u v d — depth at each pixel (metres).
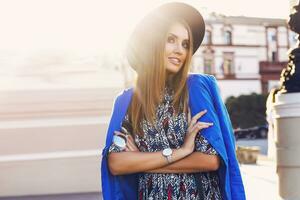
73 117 7.70
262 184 10.02
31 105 7.61
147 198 1.81
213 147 1.73
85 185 7.64
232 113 45.53
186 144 1.75
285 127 4.00
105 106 7.73
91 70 7.77
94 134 7.70
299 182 3.95
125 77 7.68
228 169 1.77
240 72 51.06
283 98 4.02
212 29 50.69
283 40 51.94
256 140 40.62
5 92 7.57
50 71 7.74
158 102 1.82
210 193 1.79
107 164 1.86
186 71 1.82
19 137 7.60
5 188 7.52
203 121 1.75
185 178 1.79
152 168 1.78
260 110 45.31
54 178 7.61
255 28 51.41
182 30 1.83
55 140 7.65
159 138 1.81
